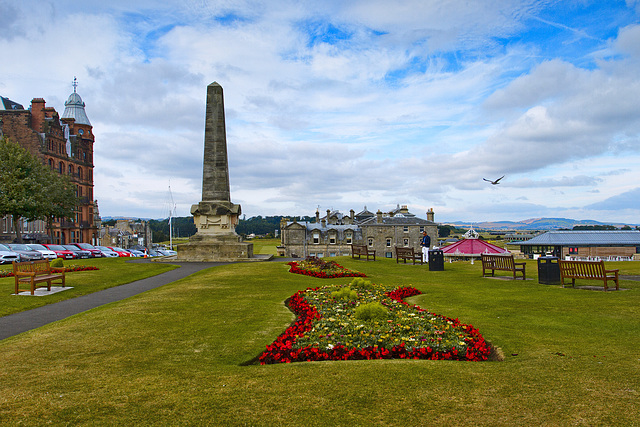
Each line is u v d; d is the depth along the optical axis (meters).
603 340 10.40
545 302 15.30
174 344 10.45
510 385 7.47
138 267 31.59
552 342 10.34
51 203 63.22
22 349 9.98
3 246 41.00
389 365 8.72
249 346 10.32
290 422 6.21
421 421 6.21
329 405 6.74
